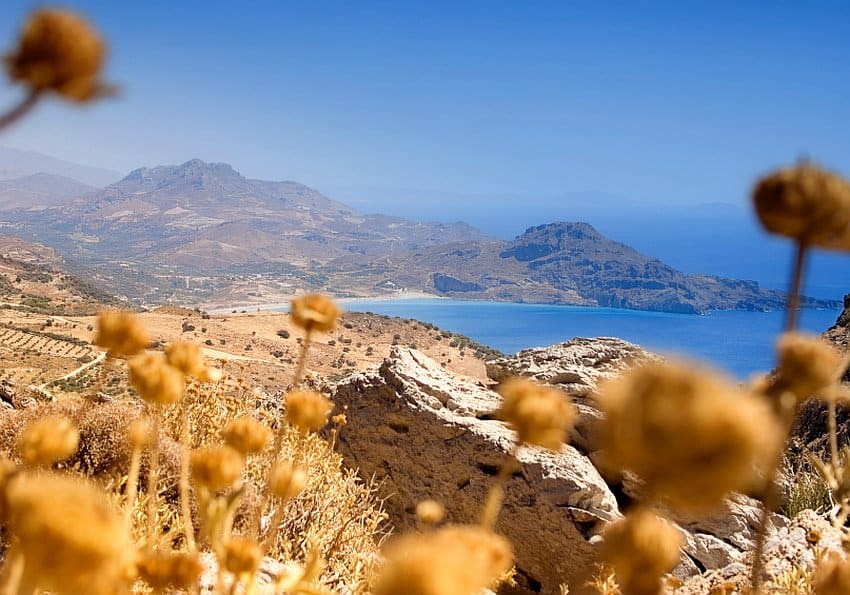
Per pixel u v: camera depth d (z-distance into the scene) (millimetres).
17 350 127000
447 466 9125
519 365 10289
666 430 609
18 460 4883
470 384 10500
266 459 5824
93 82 1128
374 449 9977
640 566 1046
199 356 2490
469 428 9047
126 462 5051
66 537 770
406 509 9453
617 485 8781
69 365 118938
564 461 8320
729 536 7953
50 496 807
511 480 8445
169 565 1650
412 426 9586
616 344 10367
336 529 5395
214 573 3164
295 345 158500
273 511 5305
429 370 10586
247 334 159125
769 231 1421
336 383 11016
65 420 1707
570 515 7977
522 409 1576
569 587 7340
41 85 1097
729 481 611
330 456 7172
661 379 644
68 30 1090
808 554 4898
